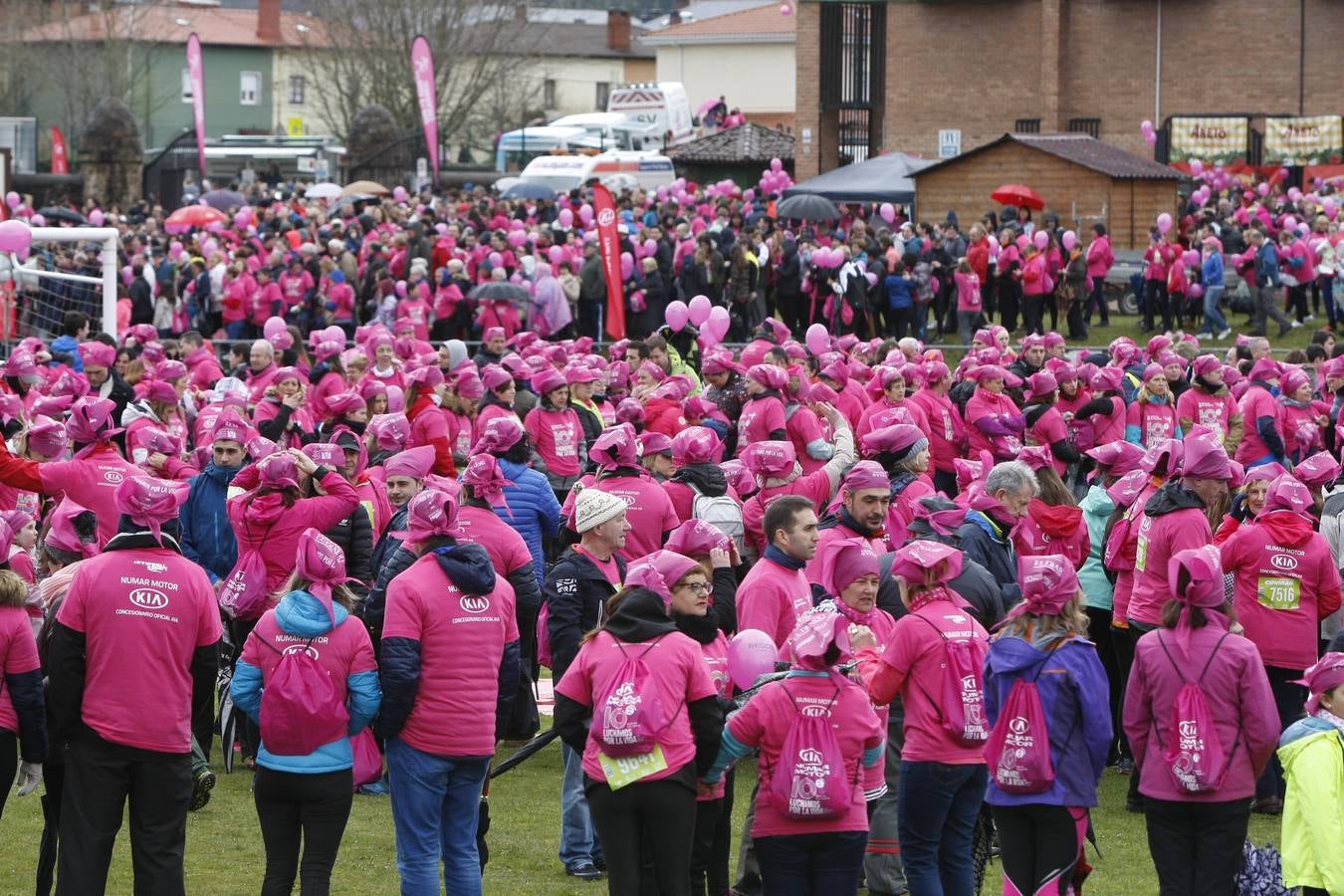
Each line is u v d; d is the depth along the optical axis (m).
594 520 10.80
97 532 12.86
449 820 9.91
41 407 15.73
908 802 9.60
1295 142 57.94
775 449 14.05
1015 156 47.28
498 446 12.91
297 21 119.94
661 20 155.62
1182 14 61.28
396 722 9.59
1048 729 9.16
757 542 14.39
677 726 8.88
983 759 9.55
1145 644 9.38
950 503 11.12
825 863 8.95
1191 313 41.94
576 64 127.88
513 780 13.88
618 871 8.87
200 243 43.00
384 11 92.31
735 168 72.62
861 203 48.59
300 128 107.62
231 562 13.31
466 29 97.00
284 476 12.38
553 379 18.02
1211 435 12.37
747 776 13.76
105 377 19.75
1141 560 12.66
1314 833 8.77
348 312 38.41
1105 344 39.81
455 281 37.34
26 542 12.27
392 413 17.00
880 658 9.77
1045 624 9.30
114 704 9.48
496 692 9.88
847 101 63.97
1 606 9.43
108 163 68.50
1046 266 39.62
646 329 38.47
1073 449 19.48
